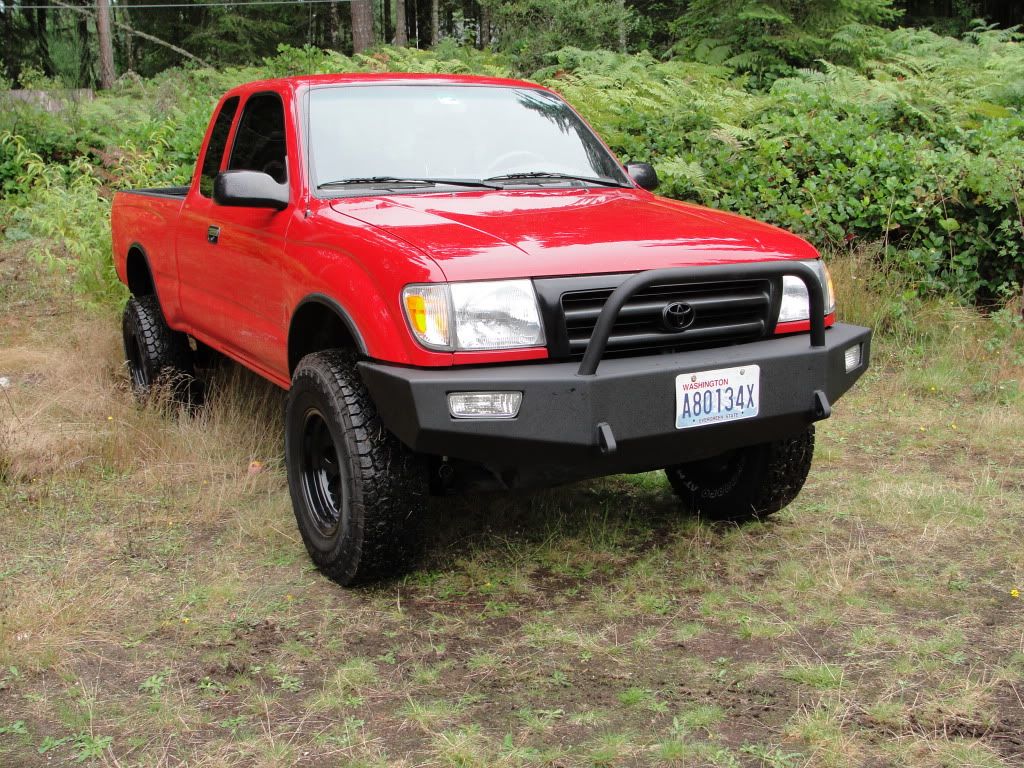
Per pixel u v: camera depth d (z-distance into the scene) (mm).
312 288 3561
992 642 3059
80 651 3072
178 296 5254
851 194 7504
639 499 4449
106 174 10484
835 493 4496
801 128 8242
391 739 2580
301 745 2553
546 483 3283
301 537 3879
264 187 3873
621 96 9195
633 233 3379
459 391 2949
